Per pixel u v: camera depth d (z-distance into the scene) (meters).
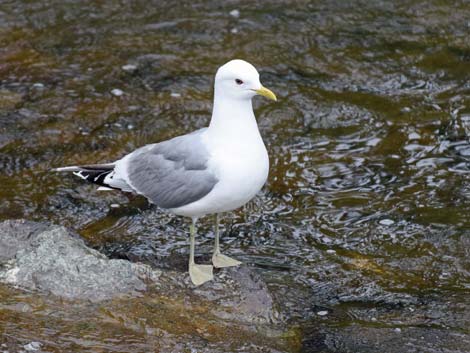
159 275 9.08
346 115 13.65
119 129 13.20
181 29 16.25
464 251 10.38
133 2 17.23
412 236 10.70
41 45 15.68
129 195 11.54
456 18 16.52
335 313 9.20
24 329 8.41
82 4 17.16
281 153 12.62
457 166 12.23
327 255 10.34
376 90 14.38
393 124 13.36
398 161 12.40
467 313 9.21
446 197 11.49
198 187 8.75
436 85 14.48
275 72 14.89
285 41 15.84
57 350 8.16
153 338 8.41
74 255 9.12
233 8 16.97
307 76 14.80
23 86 14.33
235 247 10.45
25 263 9.06
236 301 8.91
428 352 8.50
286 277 9.85
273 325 8.80
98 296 8.80
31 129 13.12
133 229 10.79
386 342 8.66
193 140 8.94
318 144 12.88
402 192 11.65
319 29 16.22
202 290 8.98
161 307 8.76
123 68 15.00
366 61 15.24
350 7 16.94
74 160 12.36
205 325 8.63
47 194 11.55
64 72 14.83
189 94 14.26
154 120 13.48
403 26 16.30
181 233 10.70
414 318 9.15
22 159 12.36
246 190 8.79
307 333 8.80
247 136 8.70
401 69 14.97
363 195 11.62
